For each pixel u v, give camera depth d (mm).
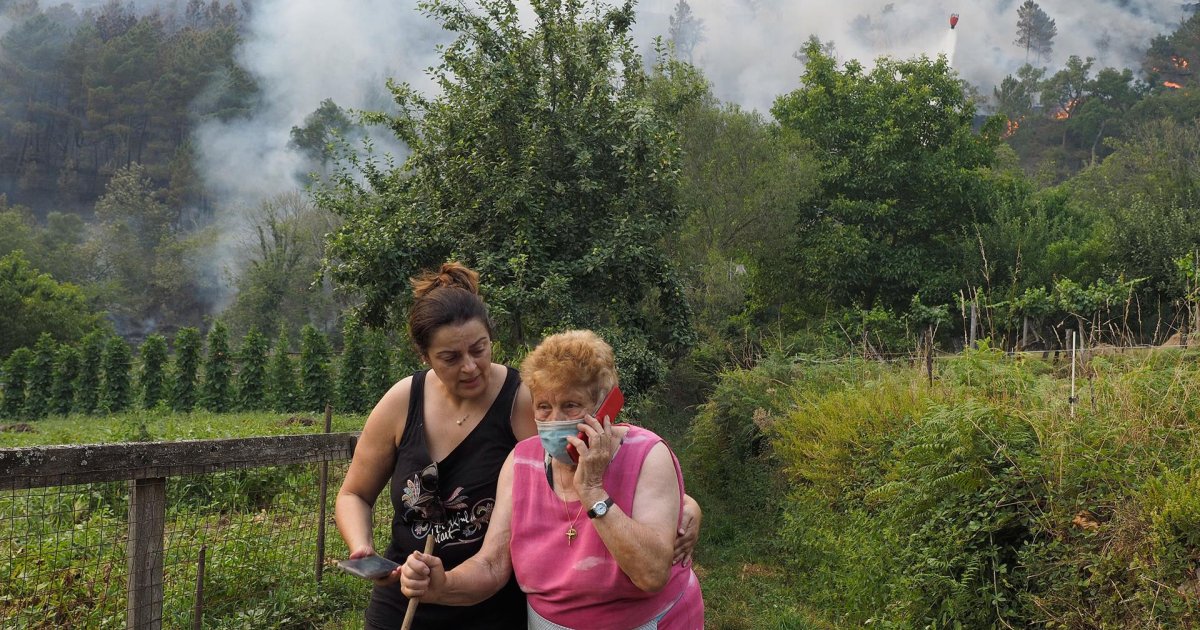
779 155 24219
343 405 29031
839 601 6445
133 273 90375
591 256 11234
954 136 29766
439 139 12070
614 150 11469
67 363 30812
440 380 2721
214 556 5539
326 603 5363
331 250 11422
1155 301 19047
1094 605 4160
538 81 11898
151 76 144625
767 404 9930
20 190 134250
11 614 4656
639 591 2344
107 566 5398
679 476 2430
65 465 3473
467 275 2799
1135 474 4348
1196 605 3602
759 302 27953
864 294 28250
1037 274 27328
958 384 6715
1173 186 31969
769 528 8617
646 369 11422
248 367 30297
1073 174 113062
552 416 2256
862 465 6730
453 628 2693
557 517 2398
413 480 2771
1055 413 5152
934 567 5121
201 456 4121
